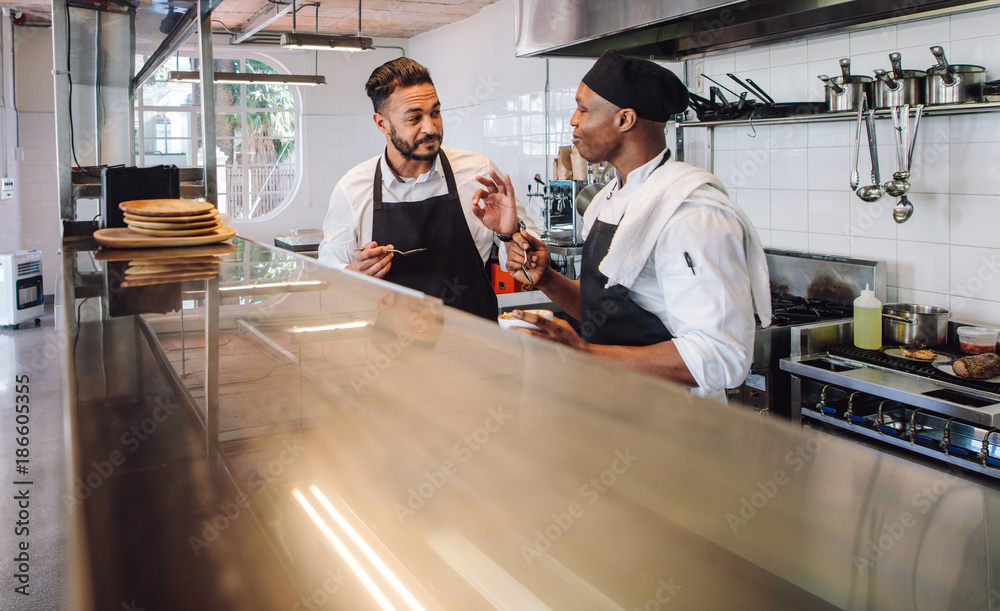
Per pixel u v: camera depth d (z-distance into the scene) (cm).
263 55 877
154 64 380
